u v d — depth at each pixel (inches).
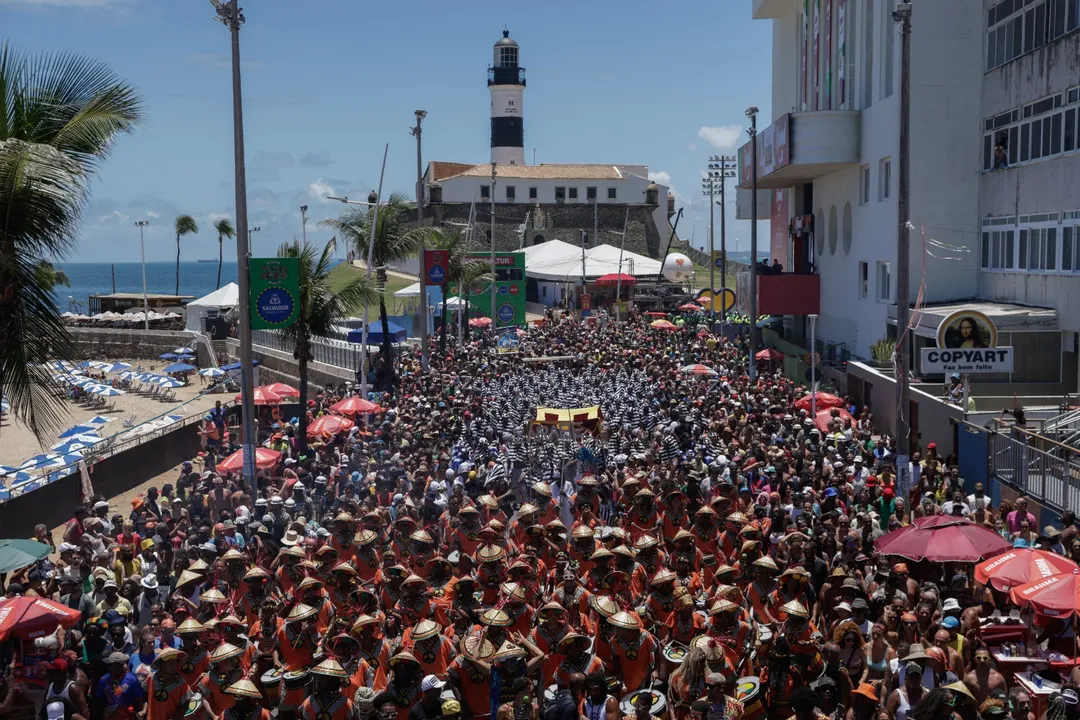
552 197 4503.0
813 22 2050.9
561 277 3400.6
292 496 863.1
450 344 2246.6
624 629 430.9
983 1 1411.2
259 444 1288.1
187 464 1002.1
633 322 2603.3
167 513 830.5
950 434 1047.0
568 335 2250.2
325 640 456.4
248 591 530.0
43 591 580.1
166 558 671.8
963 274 1441.9
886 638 452.8
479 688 414.3
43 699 472.1
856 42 1745.8
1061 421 945.5
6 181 506.0
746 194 2657.5
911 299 1454.2
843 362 1653.5
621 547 511.8
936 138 1433.3
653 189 4598.9
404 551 591.2
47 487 1048.8
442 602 496.4
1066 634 480.1
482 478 886.4
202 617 496.1
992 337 1025.5
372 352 1926.7
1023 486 856.3
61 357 560.7
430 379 1627.7
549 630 434.9
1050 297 1222.3
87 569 605.9
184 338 3139.8
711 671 399.2
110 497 1209.4
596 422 1111.6
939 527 555.5
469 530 627.2
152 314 3545.8
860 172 1713.8
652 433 1097.4
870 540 660.7
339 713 410.6
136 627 565.6
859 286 1715.1
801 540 572.1
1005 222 1349.7
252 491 898.7
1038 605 461.4
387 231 1807.3
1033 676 446.3
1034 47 1263.5
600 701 382.0
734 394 1315.2
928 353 1021.8
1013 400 1103.6
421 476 810.8
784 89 2348.7
